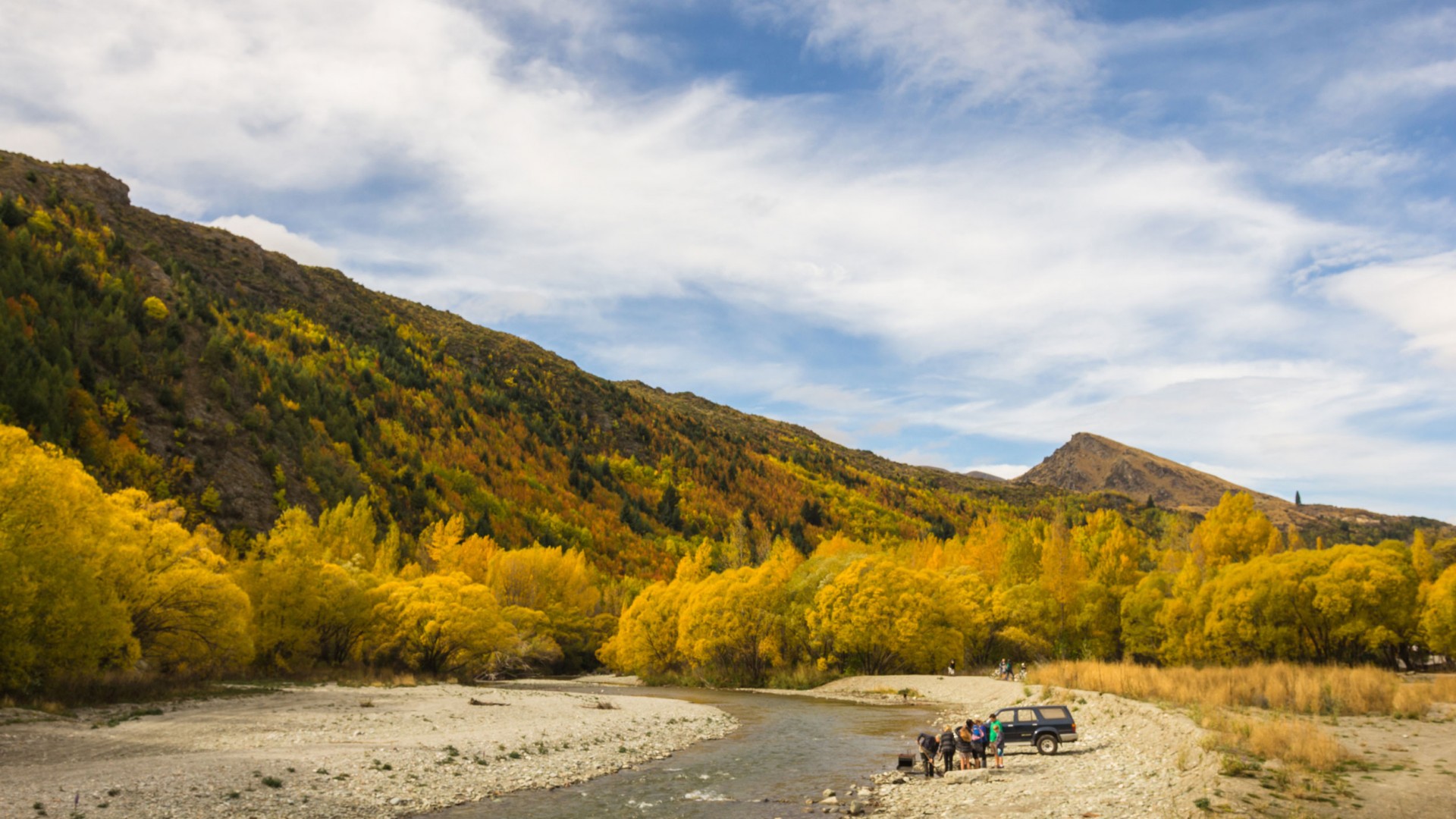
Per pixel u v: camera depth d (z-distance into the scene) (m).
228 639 50.69
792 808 23.64
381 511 148.25
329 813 21.08
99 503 44.00
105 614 38.84
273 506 118.69
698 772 30.16
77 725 31.69
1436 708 37.12
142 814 19.23
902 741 39.88
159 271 183.88
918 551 126.94
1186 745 27.03
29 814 18.52
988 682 64.31
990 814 21.56
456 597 74.31
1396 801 19.20
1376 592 65.81
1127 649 85.50
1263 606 70.06
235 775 23.36
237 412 135.88
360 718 38.72
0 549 34.72
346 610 70.44
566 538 182.38
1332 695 37.59
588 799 24.77
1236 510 105.00
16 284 124.19
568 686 87.88
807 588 87.00
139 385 122.88
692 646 84.94
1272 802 19.33
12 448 37.91
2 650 34.47
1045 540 121.69
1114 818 19.88
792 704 62.16
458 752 30.20
